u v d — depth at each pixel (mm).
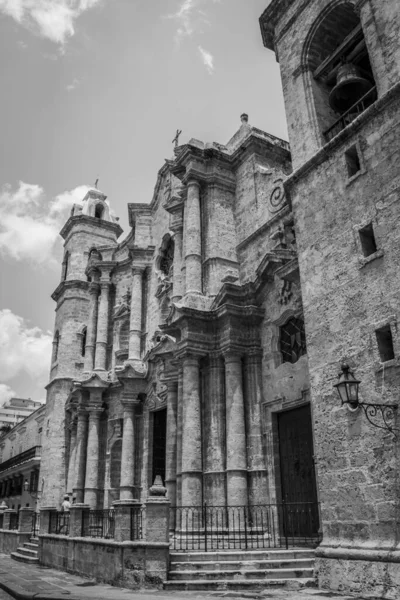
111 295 34969
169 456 22984
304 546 15695
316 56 16859
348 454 11688
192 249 22703
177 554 13844
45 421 38938
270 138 24797
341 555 11141
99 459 30703
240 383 19594
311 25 16578
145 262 31906
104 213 45344
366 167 12781
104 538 16047
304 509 16859
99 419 31438
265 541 16859
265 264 19516
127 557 13641
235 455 18547
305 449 17438
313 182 14406
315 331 13352
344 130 13383
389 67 13008
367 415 11234
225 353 20016
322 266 13547
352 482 11461
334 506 11797
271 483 18047
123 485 27312
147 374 28578
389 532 10422
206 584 12578
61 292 41594
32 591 13172
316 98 16219
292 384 18156
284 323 19281
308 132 15797
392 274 11539
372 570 10359
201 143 24734
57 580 15789
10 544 28062
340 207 13344
